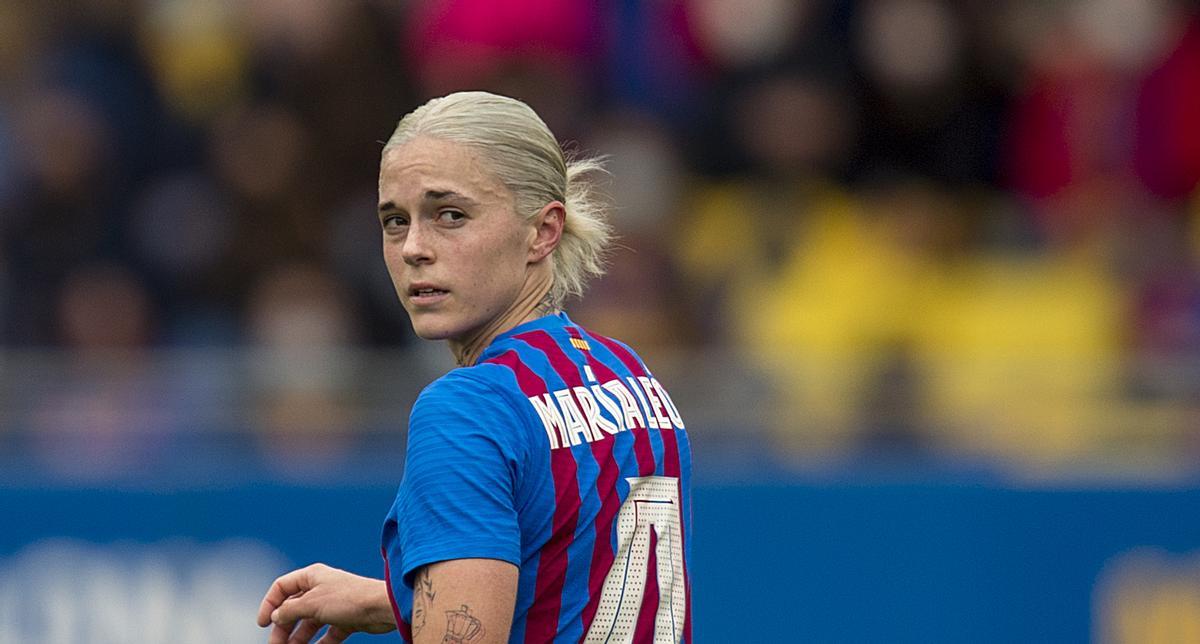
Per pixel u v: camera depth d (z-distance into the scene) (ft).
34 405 67.26
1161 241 91.30
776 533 67.87
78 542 66.18
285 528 66.74
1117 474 69.15
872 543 68.13
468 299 31.17
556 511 30.07
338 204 85.81
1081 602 68.39
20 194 84.58
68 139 85.56
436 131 31.17
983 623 68.13
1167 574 68.74
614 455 31.04
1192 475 69.10
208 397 67.77
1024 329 87.40
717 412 68.80
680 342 82.48
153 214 85.15
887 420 69.05
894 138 90.84
